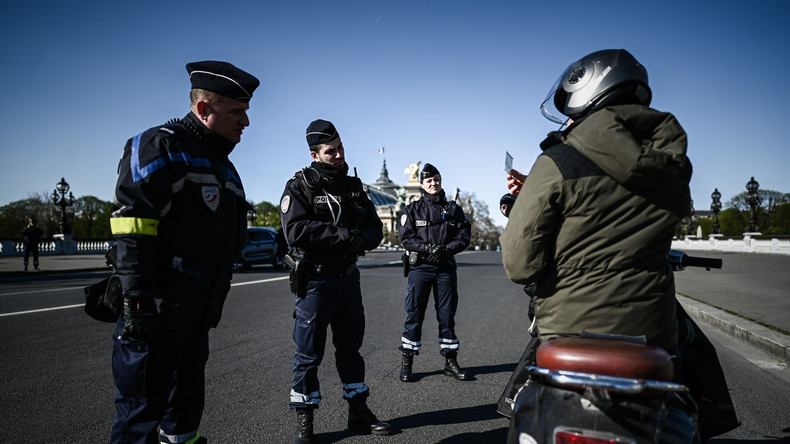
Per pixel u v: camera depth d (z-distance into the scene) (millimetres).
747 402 4191
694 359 2213
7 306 9039
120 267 2080
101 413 3820
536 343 2350
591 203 1739
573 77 2053
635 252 1741
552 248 1836
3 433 3430
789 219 69062
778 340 5762
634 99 1971
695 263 2586
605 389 1434
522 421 1638
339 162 3590
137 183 2113
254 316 8188
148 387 2178
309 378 3330
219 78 2439
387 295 11125
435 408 4051
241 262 19141
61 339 6281
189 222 2285
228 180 2512
